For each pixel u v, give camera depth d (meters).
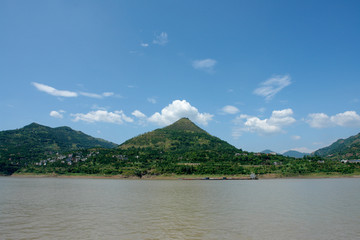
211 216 55.50
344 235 40.47
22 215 56.94
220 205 71.56
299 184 151.38
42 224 48.03
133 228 44.81
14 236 40.00
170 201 79.94
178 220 51.31
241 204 73.44
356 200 81.44
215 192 107.25
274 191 110.38
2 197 90.62
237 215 56.59
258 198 86.94
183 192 107.50
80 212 60.66
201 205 71.62
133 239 38.25
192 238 38.66
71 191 112.56
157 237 39.34
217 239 38.28
